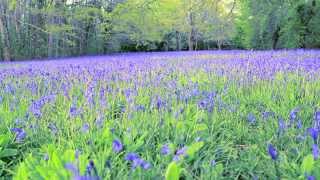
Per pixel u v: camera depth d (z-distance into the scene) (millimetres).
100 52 29125
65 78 6289
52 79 6277
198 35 35250
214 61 9594
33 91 4973
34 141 3043
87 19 27688
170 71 7117
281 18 22938
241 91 4562
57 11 24469
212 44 37750
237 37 34125
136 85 4898
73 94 4738
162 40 35938
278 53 13461
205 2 30859
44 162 2250
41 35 24828
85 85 5145
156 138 2992
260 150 2684
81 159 2021
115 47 30562
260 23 23781
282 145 2771
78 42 27562
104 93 4293
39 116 3455
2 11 22266
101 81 5570
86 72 7133
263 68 6457
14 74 7484
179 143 2805
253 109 3832
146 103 3891
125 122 3104
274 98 4090
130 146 2635
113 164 2270
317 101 3801
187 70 7273
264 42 24078
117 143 2309
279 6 23094
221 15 32469
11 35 22703
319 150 2369
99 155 2268
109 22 29531
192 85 5027
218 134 3268
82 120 3195
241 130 3168
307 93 4039
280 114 3461
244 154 2695
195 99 4227
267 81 5074
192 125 3000
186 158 2463
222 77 5766
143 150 2695
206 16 31953
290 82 4871
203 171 2338
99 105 3660
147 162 2146
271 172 2301
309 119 3383
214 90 4645
